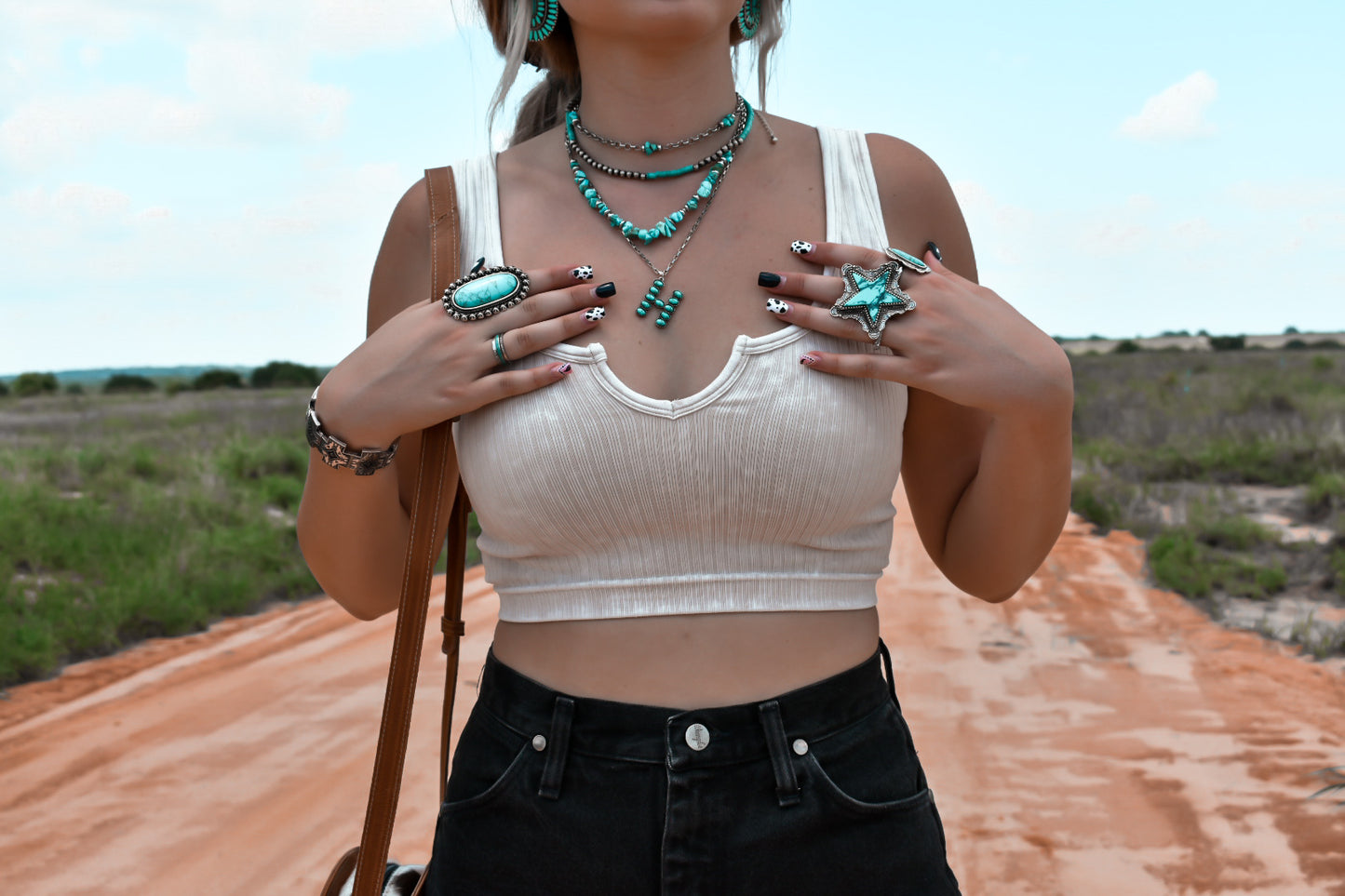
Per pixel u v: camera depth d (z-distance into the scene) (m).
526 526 1.52
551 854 1.50
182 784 4.90
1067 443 1.59
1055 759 5.00
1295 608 8.05
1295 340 99.12
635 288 1.56
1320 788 4.61
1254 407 21.28
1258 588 8.41
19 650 6.64
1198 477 14.44
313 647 7.32
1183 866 3.96
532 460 1.49
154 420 25.28
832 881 1.47
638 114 1.67
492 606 8.28
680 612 1.51
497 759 1.55
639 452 1.46
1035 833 4.25
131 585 8.14
